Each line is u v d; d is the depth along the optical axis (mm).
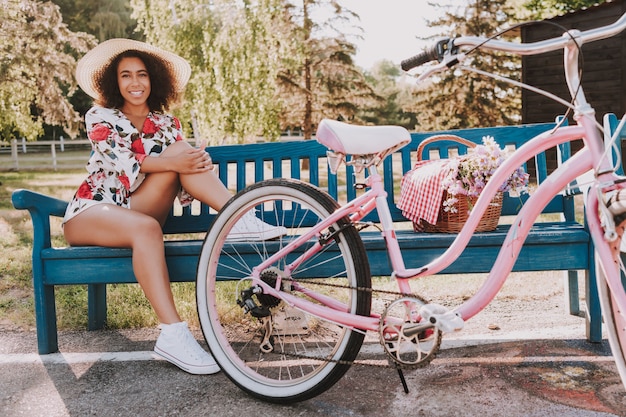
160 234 2465
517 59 22375
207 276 2242
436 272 1924
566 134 1746
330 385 1978
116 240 2473
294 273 2473
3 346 2764
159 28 11805
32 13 12133
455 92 23016
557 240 2430
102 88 2818
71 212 2607
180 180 2658
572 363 2334
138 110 2846
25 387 2271
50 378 2355
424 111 24172
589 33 1625
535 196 1807
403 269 1943
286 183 2100
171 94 3016
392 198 3131
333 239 2027
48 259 2590
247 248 2473
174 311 2430
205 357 2371
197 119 11930
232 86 11844
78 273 2574
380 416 1946
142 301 3432
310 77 22688
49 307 2643
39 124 13227
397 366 1863
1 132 13047
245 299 2137
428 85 23734
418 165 2801
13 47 11781
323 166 20047
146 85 2809
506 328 2820
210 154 3244
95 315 3016
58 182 12305
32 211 2596
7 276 3986
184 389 2217
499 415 1920
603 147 1684
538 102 10633
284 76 21516
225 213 2213
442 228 2586
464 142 2740
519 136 3104
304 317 2523
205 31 11719
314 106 22797
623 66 9539
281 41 13461
